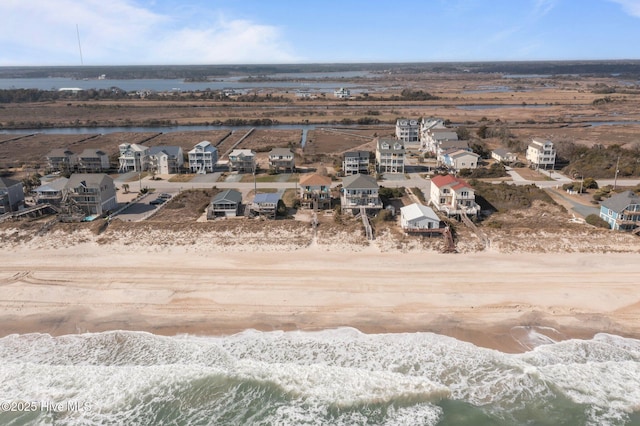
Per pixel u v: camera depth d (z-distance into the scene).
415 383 37.34
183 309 47.38
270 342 42.34
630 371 38.69
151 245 60.56
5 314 46.84
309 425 33.91
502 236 60.78
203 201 81.62
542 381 37.66
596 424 33.97
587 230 61.53
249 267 55.28
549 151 102.94
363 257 57.19
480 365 39.34
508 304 47.59
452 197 71.75
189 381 37.88
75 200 73.38
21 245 60.53
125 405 35.84
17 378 38.25
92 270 54.91
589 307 47.09
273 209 71.62
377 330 44.00
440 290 50.09
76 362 40.12
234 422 34.28
